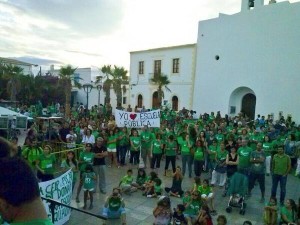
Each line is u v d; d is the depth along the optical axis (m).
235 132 14.62
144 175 10.41
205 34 29.28
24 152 8.59
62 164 9.43
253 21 26.05
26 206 1.04
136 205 8.95
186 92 30.97
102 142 9.73
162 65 33.16
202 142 11.62
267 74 25.31
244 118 23.41
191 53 30.48
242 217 8.41
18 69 34.38
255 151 9.91
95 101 43.28
